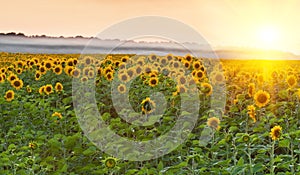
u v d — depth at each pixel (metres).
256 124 11.03
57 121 11.64
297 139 8.07
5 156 8.64
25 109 12.92
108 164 7.64
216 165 7.68
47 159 8.61
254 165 7.25
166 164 9.36
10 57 38.88
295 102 12.80
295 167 8.16
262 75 15.80
